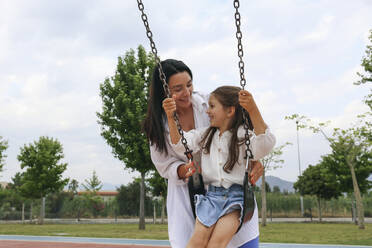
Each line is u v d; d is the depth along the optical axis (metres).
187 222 2.03
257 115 1.79
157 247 9.34
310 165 26.97
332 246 8.67
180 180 2.06
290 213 31.50
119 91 16.31
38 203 36.44
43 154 24.84
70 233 14.60
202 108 2.19
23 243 10.92
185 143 1.96
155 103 2.13
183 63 2.13
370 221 24.58
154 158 2.16
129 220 30.69
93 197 34.38
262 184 19.50
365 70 14.50
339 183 19.73
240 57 1.83
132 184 33.94
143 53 16.94
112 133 16.25
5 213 35.34
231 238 1.83
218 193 1.89
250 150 1.82
